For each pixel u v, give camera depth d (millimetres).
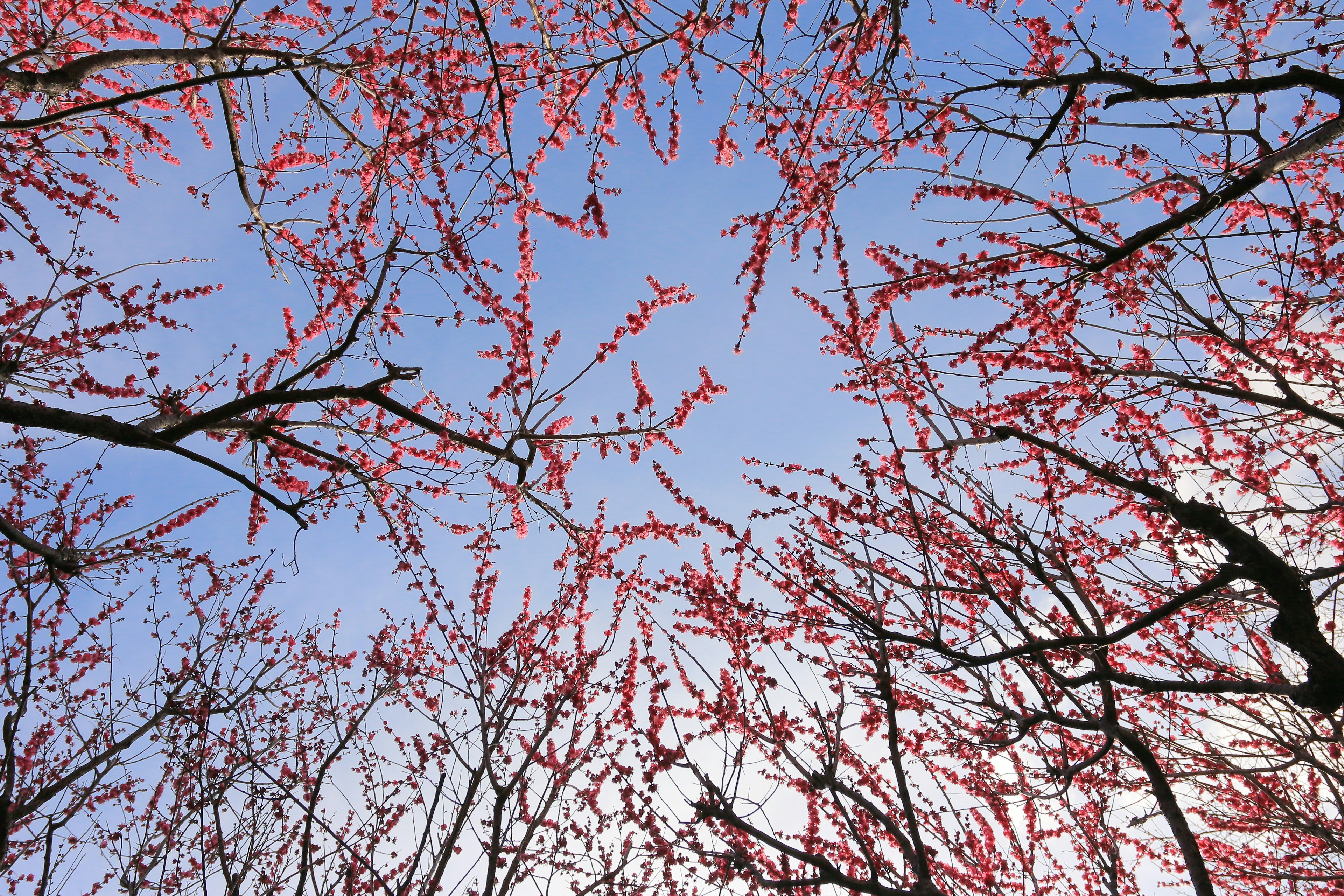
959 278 7246
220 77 5688
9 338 6551
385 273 6203
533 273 8609
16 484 7465
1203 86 5008
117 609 8664
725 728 6914
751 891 6309
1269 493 7121
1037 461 7762
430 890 5410
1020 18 7105
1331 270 6426
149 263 7152
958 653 5410
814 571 7152
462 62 7371
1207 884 5676
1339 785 7430
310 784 8031
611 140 7781
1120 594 7977
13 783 5086
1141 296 7145
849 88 6629
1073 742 7934
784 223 7152
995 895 7328
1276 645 7461
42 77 5832
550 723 6277
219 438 8055
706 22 5719
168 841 6516
